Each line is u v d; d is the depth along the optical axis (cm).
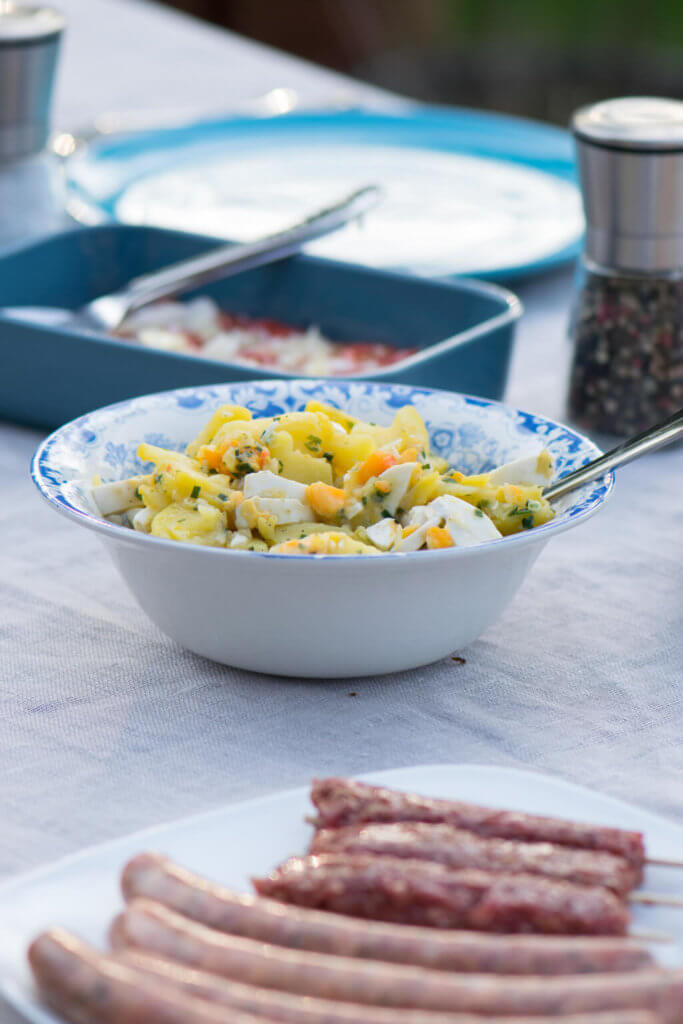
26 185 206
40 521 139
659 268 151
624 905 76
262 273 184
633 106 155
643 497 145
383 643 103
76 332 152
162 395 123
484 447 121
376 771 96
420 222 213
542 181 235
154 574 102
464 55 733
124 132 250
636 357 153
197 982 64
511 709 105
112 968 65
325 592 98
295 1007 62
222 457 109
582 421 159
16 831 90
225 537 104
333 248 200
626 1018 59
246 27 754
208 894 72
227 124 257
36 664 111
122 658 112
